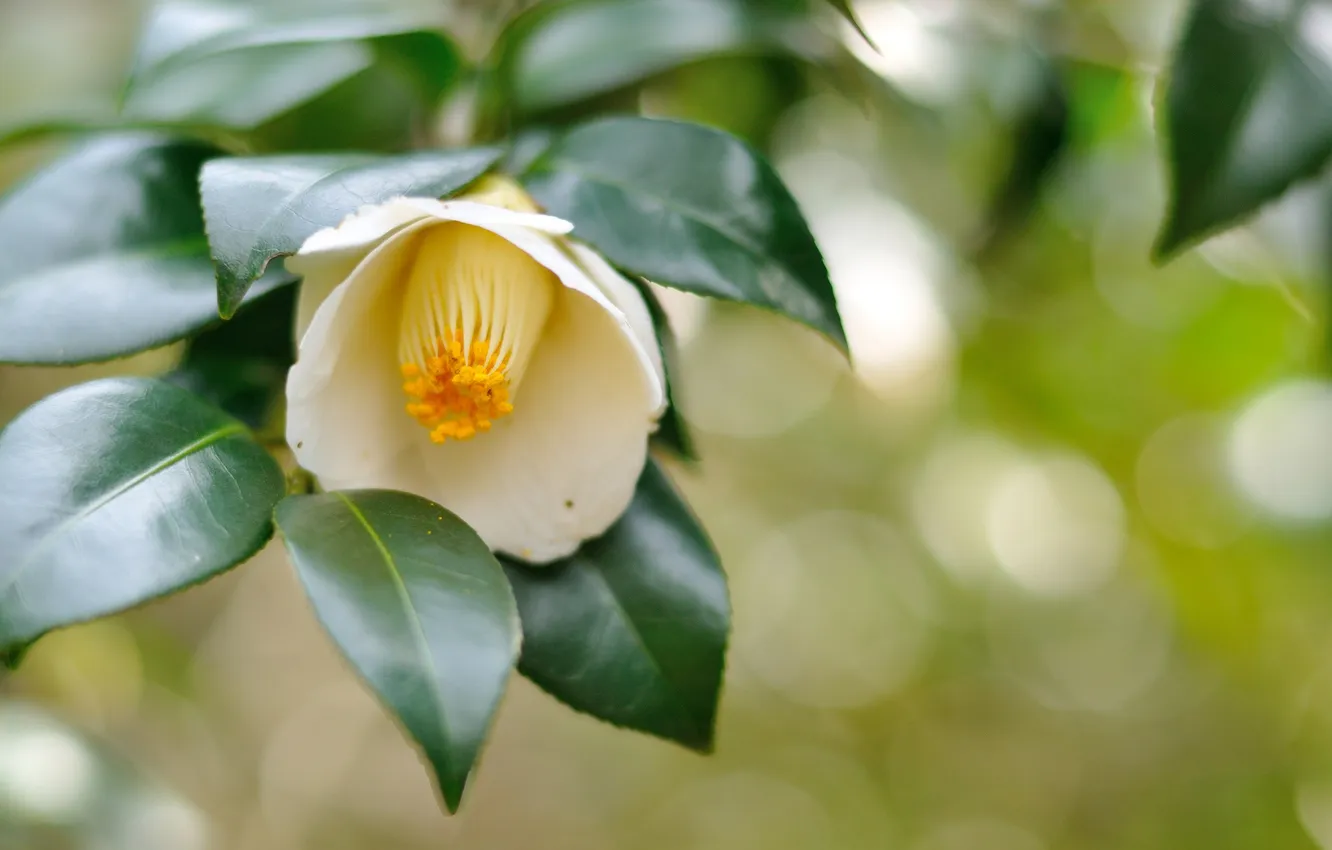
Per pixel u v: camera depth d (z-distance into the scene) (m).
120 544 0.57
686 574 0.61
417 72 0.67
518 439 0.61
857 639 2.06
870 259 0.77
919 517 1.80
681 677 0.61
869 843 2.12
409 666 0.56
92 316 0.61
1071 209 0.92
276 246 0.58
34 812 0.77
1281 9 0.65
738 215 0.61
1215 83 0.65
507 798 2.35
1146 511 1.26
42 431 0.58
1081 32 0.78
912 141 0.80
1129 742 2.00
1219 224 0.65
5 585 0.56
